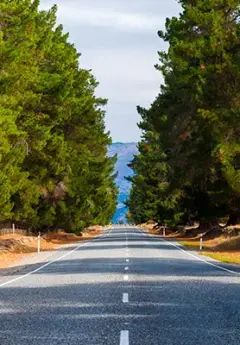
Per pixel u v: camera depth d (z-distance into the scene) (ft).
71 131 453.58
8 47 260.42
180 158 372.99
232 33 299.79
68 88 359.46
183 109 370.94
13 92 277.23
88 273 155.22
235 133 304.09
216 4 325.01
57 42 401.29
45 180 365.40
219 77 298.35
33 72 306.14
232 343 62.39
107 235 600.39
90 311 86.99
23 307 92.02
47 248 329.93
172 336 66.59
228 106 301.84
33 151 344.28
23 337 66.69
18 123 312.50
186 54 333.42
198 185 410.31
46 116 338.54
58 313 85.30
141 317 81.00
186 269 168.35
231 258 231.30
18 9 277.64
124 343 62.13
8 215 274.77
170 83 410.31
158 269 167.94
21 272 164.96
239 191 291.38
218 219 502.38
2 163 258.37
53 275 151.43
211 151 309.42
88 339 64.95
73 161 444.96
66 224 487.20
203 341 63.57
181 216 546.67
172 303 95.25
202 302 96.32
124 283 127.65
